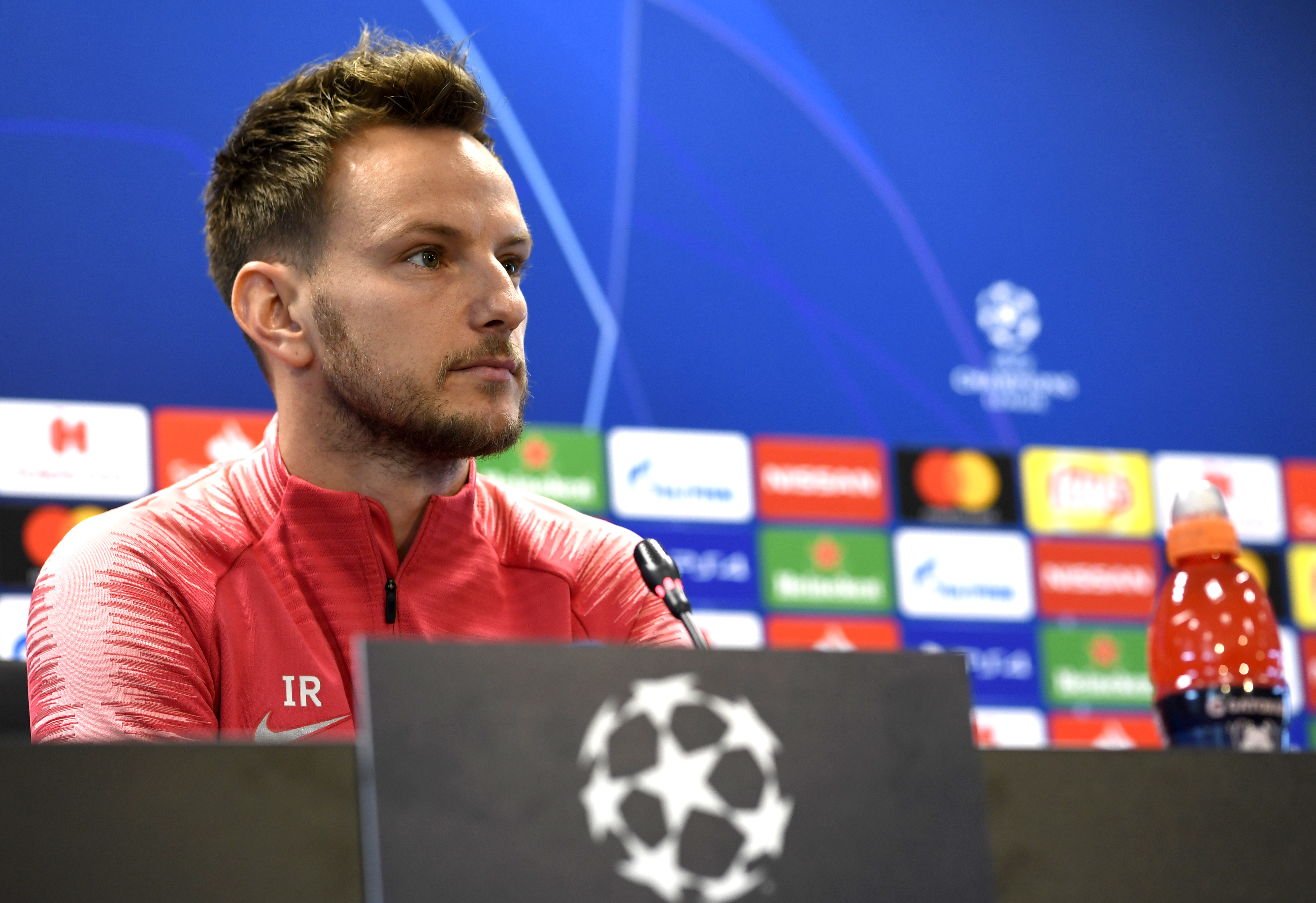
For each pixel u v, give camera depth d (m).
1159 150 13.60
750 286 12.20
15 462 9.85
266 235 4.27
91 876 1.98
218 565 4.10
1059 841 2.33
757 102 12.62
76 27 10.74
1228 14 14.16
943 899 2.21
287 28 11.38
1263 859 2.40
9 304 10.09
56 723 3.84
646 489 11.51
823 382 12.19
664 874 2.12
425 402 4.04
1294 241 13.77
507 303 4.11
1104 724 12.15
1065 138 13.37
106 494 10.04
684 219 12.16
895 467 12.19
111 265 10.41
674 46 12.49
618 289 11.83
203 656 4.00
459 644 2.13
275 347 4.24
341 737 3.99
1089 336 12.97
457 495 4.31
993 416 12.52
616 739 2.15
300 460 4.27
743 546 11.65
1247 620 3.27
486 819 2.06
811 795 2.21
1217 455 13.02
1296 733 12.59
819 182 12.60
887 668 2.31
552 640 4.38
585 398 11.52
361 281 4.07
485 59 11.90
